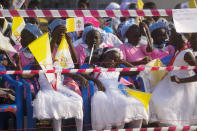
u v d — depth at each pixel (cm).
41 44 1374
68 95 1483
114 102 1479
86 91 1525
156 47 1911
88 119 1518
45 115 1392
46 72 1363
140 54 1870
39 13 1252
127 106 1452
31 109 1425
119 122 1457
